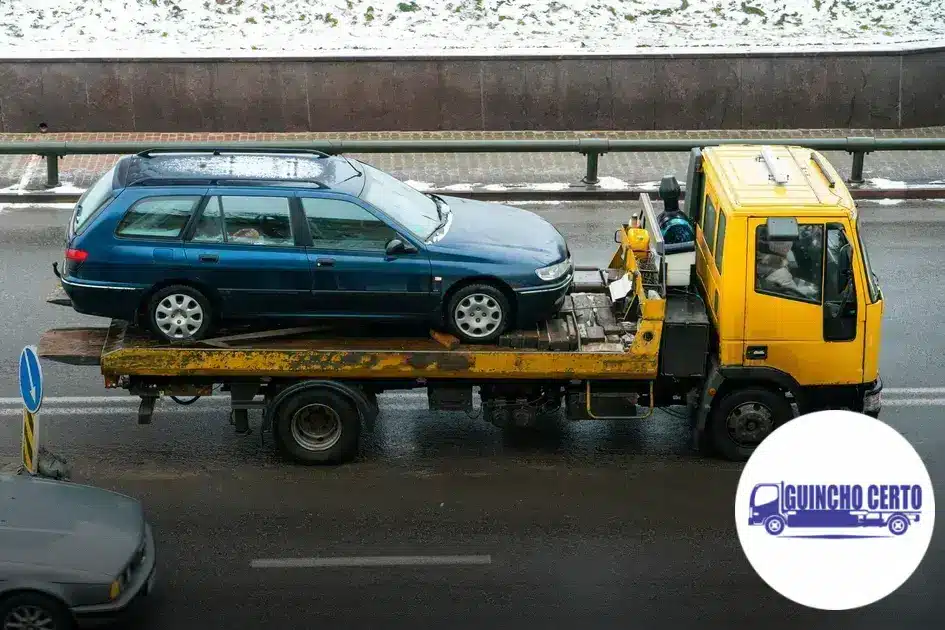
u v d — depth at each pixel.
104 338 11.27
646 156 20.89
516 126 21.94
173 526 10.31
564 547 10.08
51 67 21.05
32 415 10.09
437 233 11.18
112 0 23.75
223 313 10.96
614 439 11.92
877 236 17.45
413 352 10.72
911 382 13.15
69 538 8.91
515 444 11.82
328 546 10.05
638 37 23.27
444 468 11.34
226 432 11.96
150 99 21.36
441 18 23.66
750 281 10.53
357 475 11.17
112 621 8.76
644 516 10.55
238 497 10.79
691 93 21.88
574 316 11.47
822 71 21.86
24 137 21.11
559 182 19.41
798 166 11.23
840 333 10.73
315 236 10.83
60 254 16.53
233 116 21.58
